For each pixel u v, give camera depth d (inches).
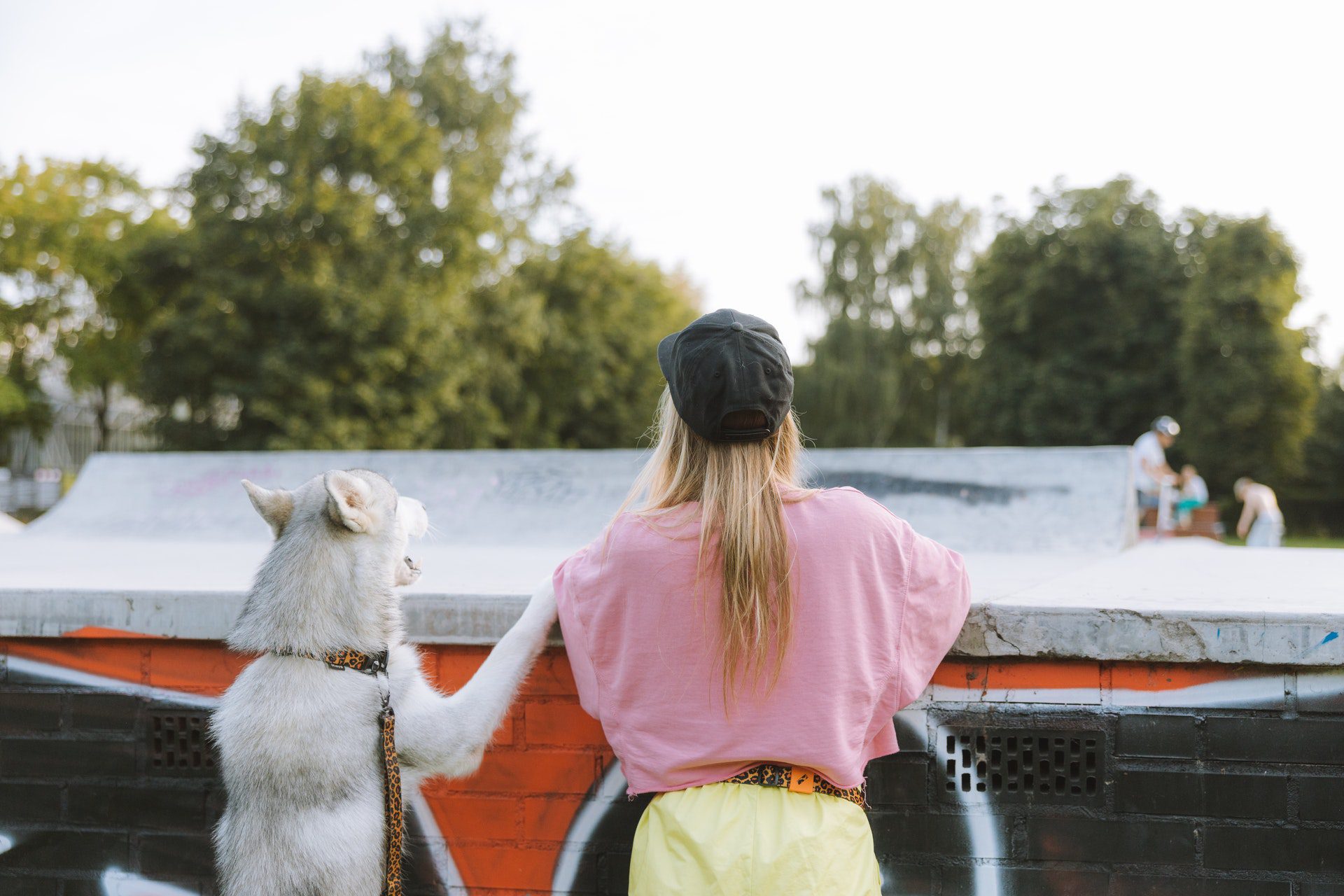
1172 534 611.8
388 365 969.5
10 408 1040.8
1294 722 89.0
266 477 320.2
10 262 1065.5
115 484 328.5
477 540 265.4
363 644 82.9
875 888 69.2
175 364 936.3
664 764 69.5
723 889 63.7
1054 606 91.5
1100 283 1343.5
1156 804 91.8
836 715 68.1
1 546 244.1
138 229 1087.0
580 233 1284.4
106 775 109.6
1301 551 219.5
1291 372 1238.9
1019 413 1350.9
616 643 73.0
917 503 260.7
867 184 1588.3
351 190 965.2
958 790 95.7
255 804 79.4
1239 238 1278.3
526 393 1246.3
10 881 111.3
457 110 1181.7
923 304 1572.3
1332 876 88.5
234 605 104.3
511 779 100.6
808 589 69.1
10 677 111.7
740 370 68.2
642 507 75.4
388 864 79.7
